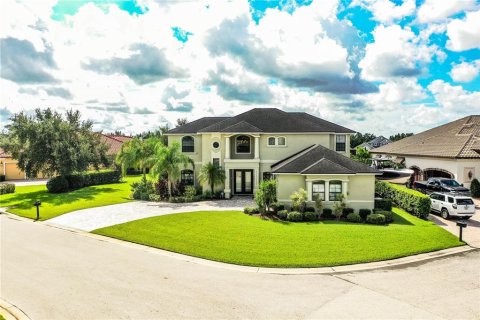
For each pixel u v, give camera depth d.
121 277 12.40
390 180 37.00
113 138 65.62
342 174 22.58
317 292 11.05
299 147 31.48
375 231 18.20
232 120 33.31
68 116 39.00
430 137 43.28
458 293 10.98
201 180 30.33
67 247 16.45
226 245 16.08
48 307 10.09
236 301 10.37
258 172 31.06
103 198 31.50
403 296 10.74
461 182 32.34
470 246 16.20
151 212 24.36
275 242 16.36
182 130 34.12
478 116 40.94
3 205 29.02
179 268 13.38
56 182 35.56
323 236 17.22
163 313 9.59
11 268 13.47
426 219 22.42
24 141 34.31
